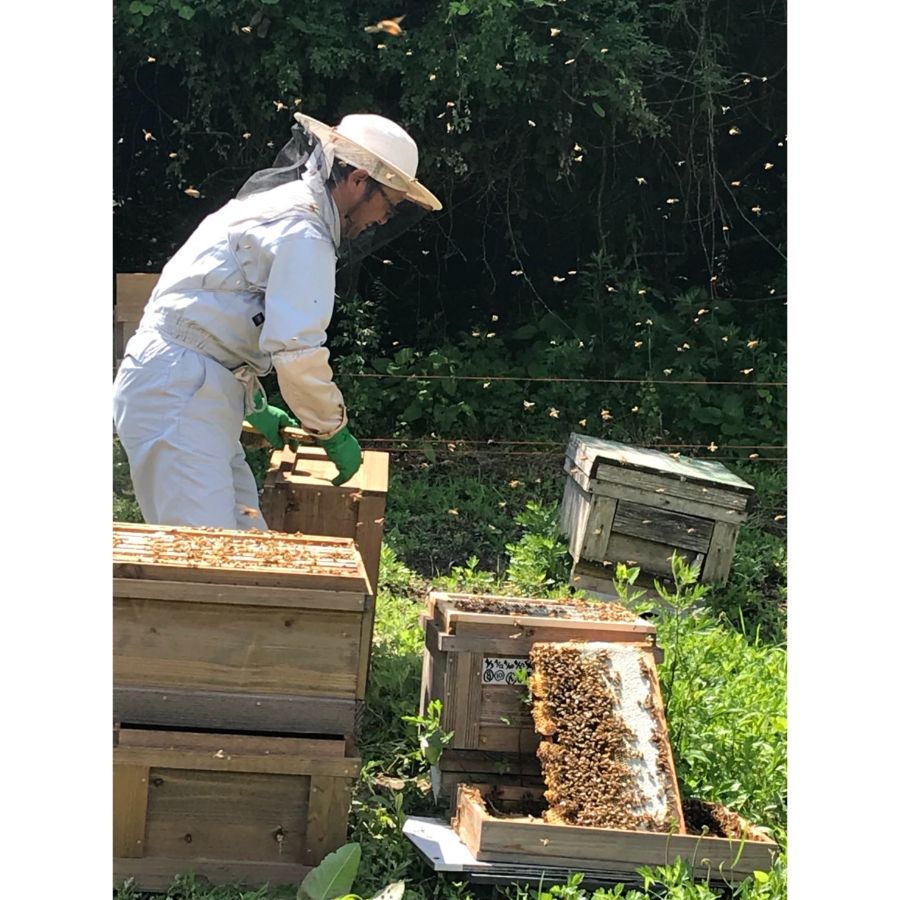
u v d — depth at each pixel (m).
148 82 8.02
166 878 2.38
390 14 7.73
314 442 3.75
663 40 8.55
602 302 8.48
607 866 2.46
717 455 7.44
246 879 2.39
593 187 8.82
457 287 8.91
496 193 8.61
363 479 3.56
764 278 8.91
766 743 3.03
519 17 7.82
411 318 8.74
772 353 8.05
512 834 2.45
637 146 8.75
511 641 2.77
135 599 2.35
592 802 2.53
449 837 2.57
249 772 2.40
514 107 8.19
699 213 8.57
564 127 8.14
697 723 3.06
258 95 7.58
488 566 5.71
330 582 2.38
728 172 9.05
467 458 7.22
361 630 2.41
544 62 7.60
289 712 2.40
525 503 6.56
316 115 7.88
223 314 3.20
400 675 3.58
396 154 3.14
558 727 2.61
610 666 2.68
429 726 2.76
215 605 2.38
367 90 7.84
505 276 8.93
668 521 4.89
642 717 2.63
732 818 2.65
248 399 3.37
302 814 2.42
